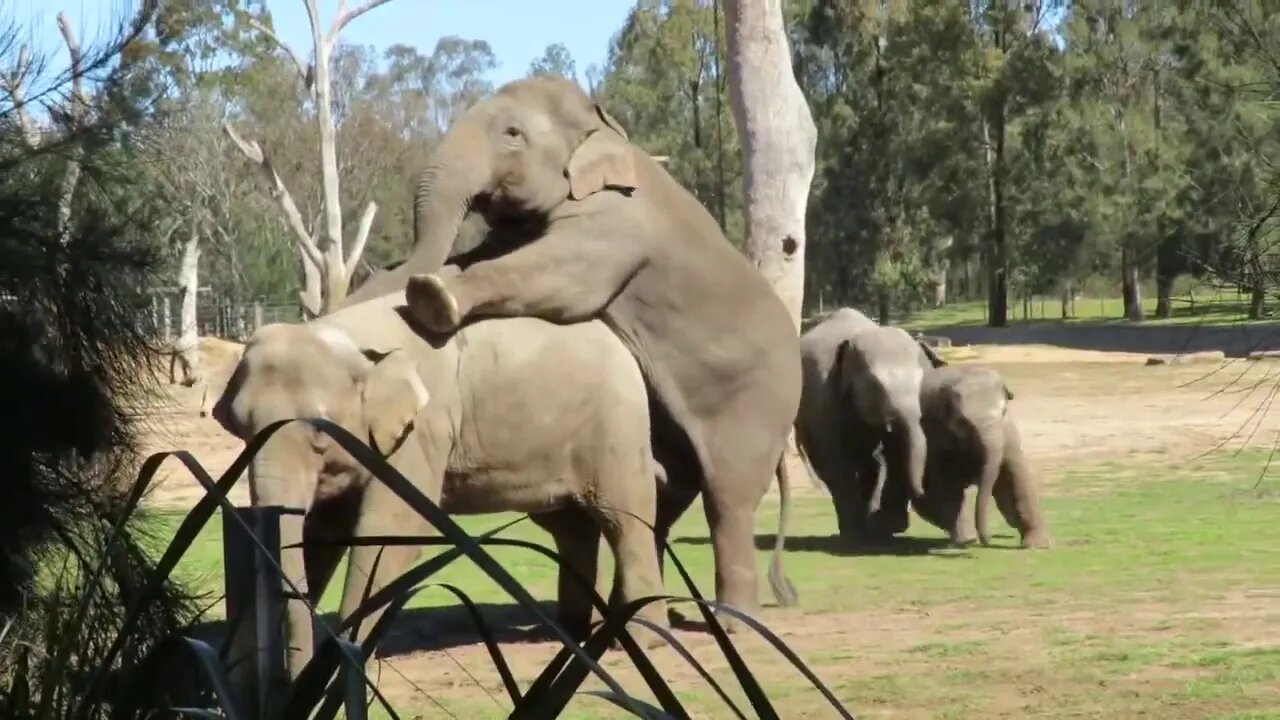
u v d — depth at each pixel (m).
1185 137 41.81
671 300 10.34
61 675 3.63
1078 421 26.92
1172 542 14.12
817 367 15.27
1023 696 8.01
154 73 6.41
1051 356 43.78
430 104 81.81
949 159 60.00
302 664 7.26
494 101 10.22
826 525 16.47
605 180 10.12
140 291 6.30
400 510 8.46
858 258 62.56
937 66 59.09
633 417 9.72
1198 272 11.04
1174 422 26.20
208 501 2.95
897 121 61.94
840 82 64.31
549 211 10.05
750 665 9.10
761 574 12.85
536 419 9.39
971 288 94.50
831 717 7.61
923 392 14.69
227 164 50.28
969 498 17.84
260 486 7.93
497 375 9.33
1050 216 58.41
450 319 9.04
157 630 4.96
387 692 8.45
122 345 6.23
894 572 12.88
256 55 28.53
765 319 10.72
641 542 9.70
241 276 55.72
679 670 9.04
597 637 2.76
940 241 66.00
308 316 33.34
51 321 6.08
